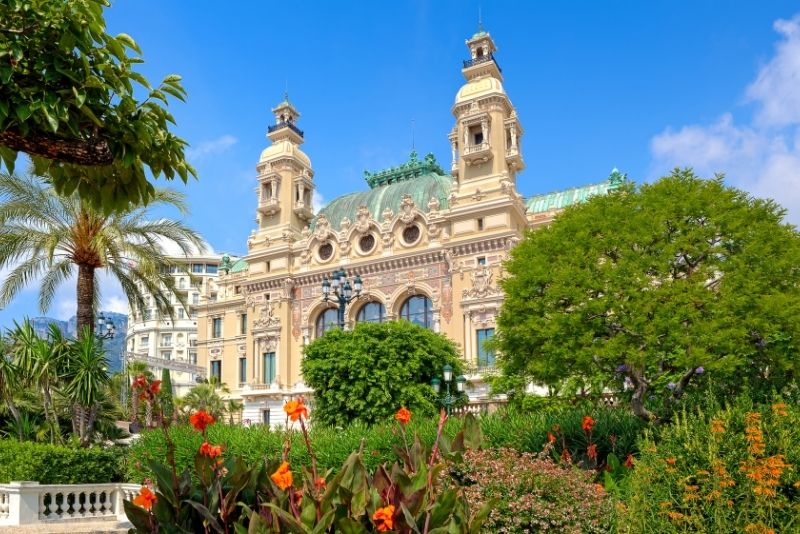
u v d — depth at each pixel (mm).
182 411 61875
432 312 69000
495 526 11016
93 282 31688
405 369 43625
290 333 78625
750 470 9539
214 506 6523
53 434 30703
